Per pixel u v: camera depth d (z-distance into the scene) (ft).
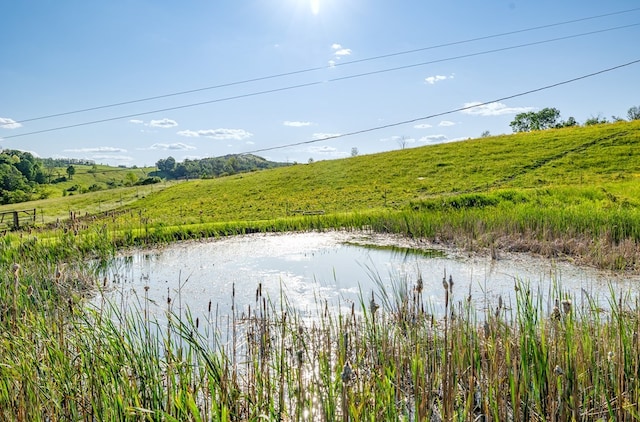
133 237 57.82
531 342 16.33
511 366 16.11
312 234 64.39
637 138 131.75
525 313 18.90
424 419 12.30
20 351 15.61
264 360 17.17
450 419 13.07
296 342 20.53
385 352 17.67
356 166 152.05
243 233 65.62
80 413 13.99
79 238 48.85
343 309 28.32
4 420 12.60
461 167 131.64
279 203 116.47
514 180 111.65
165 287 35.86
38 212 135.44
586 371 15.11
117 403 12.78
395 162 148.97
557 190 84.99
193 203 129.59
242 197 131.13
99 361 15.02
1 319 22.26
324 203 110.83
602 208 68.95
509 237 50.16
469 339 18.53
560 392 13.26
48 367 14.71
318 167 159.22
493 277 36.76
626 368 15.20
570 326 17.20
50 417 13.24
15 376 14.08
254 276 39.29
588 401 14.49
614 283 33.78
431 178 124.98
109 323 16.87
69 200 169.27
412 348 18.07
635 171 106.73
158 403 13.65
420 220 62.90
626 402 12.94
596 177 105.09
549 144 141.49
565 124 278.67
